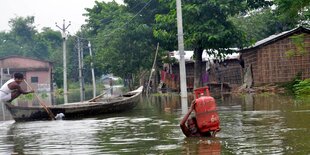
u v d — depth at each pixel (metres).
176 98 23.59
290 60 24.64
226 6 24.64
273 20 39.66
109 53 35.97
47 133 10.42
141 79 40.22
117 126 11.27
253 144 7.27
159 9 34.06
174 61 33.84
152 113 14.85
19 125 12.91
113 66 36.59
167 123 11.30
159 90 34.03
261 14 42.16
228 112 13.33
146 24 34.75
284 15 20.12
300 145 6.94
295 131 8.47
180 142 7.91
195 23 25.70
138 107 18.22
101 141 8.57
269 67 25.05
